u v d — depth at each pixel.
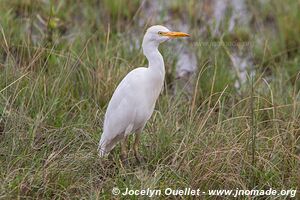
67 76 15.16
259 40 20.66
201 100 16.12
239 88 17.28
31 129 13.25
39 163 12.45
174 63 17.91
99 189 12.01
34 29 18.91
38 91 14.59
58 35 17.70
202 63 17.12
